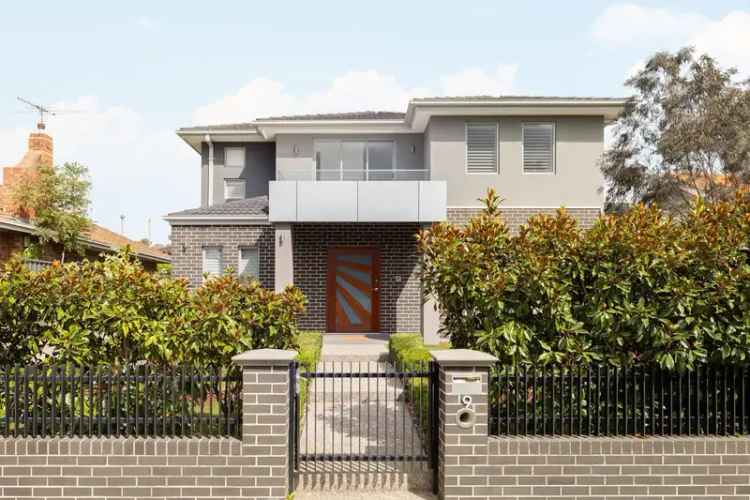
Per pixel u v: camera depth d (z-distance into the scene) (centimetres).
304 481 644
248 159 2258
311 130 1969
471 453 605
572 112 1712
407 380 963
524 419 632
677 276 635
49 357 645
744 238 634
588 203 1730
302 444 766
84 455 590
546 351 651
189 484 592
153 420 609
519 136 1734
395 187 1575
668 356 604
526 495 605
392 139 1991
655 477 610
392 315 1748
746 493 612
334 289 1756
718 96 2567
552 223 693
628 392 643
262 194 2250
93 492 588
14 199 2048
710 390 646
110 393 605
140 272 689
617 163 2791
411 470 654
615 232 650
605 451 610
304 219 1565
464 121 1739
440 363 614
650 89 2761
